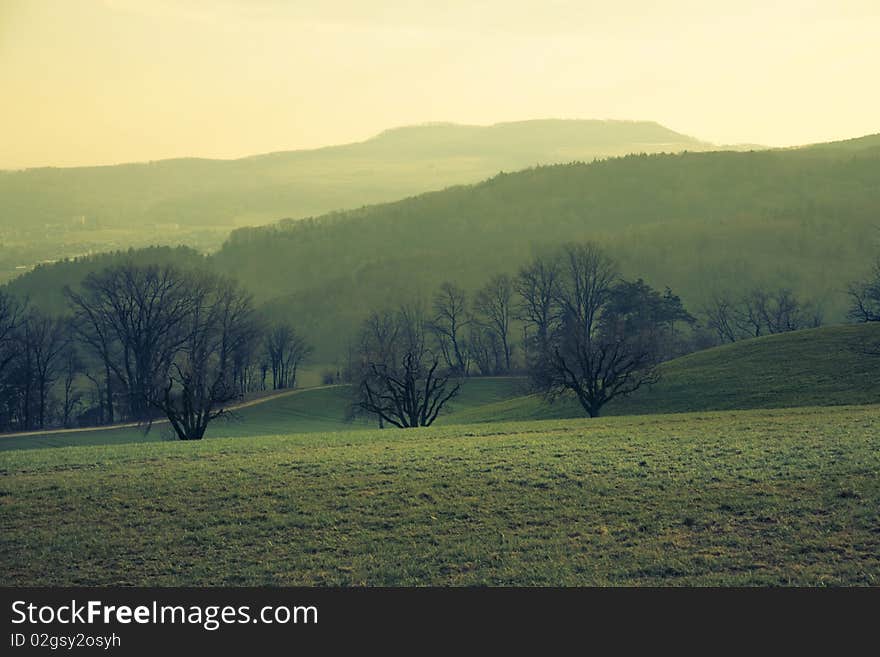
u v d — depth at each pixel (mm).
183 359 83125
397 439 48812
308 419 111312
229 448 46594
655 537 26797
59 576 26156
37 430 112500
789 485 30922
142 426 103125
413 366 83312
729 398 76062
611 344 80375
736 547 25562
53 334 123562
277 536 28750
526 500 31281
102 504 33188
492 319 163500
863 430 41031
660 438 42781
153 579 25734
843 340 87438
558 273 152125
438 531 28516
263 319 156375
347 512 30922
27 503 33562
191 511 31859
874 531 25750
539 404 91438
